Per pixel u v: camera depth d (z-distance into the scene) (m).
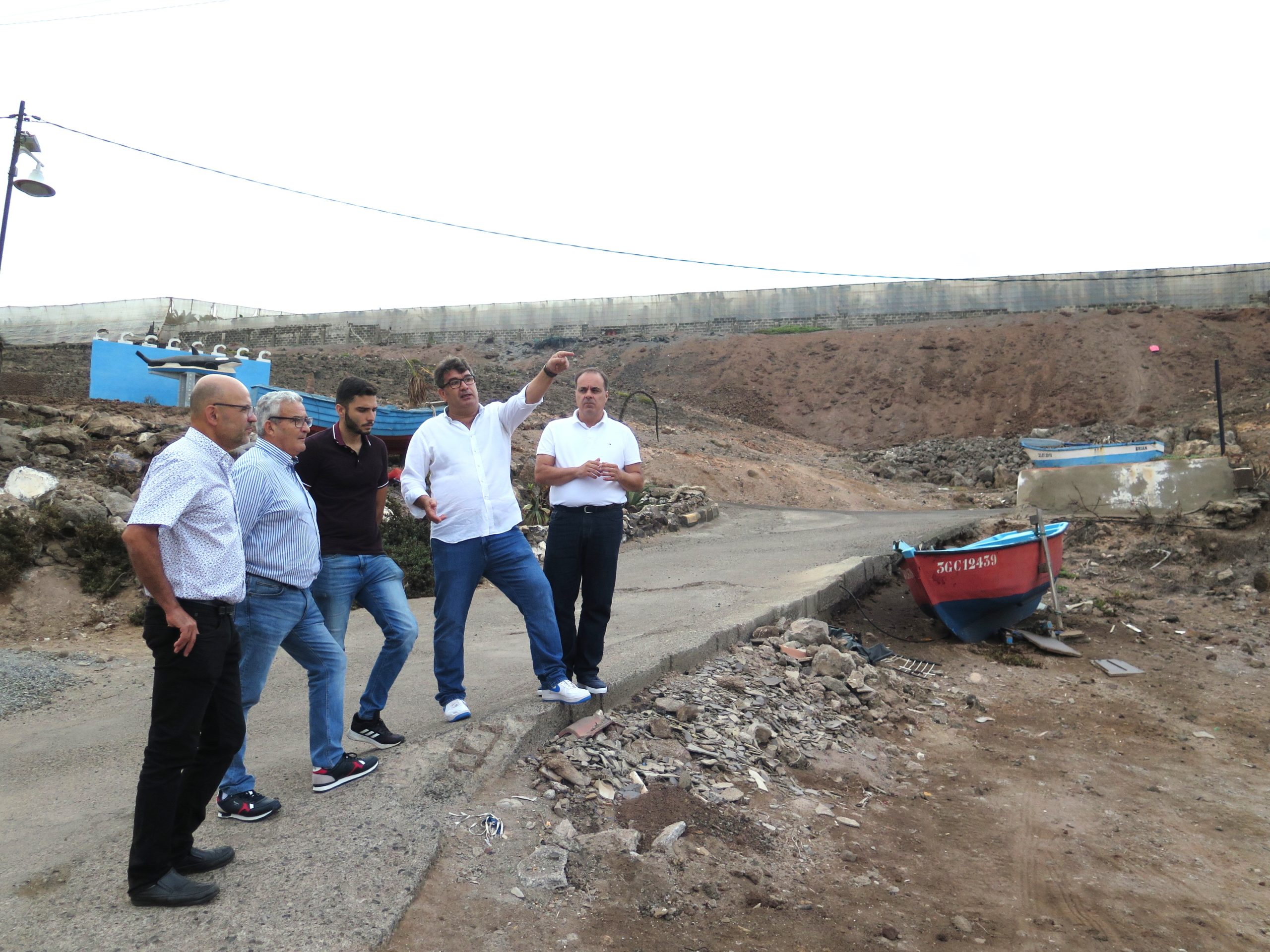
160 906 3.18
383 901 3.29
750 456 32.47
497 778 4.41
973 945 3.90
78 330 62.47
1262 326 47.75
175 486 3.10
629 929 3.53
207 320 64.00
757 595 10.09
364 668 7.39
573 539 5.24
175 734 3.15
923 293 58.50
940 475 35.00
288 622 3.96
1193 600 12.59
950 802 5.77
